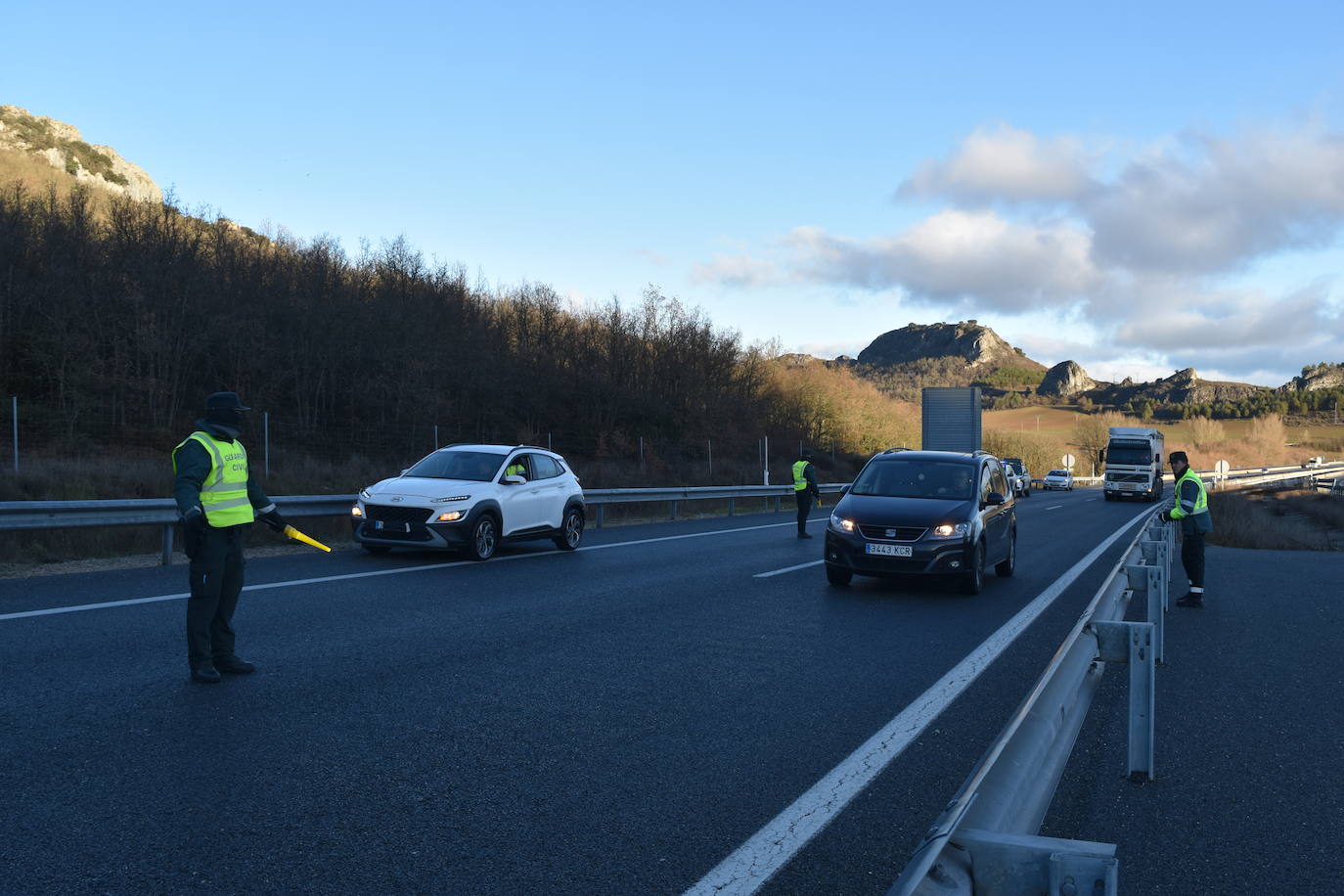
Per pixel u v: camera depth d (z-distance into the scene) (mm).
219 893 3305
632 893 3391
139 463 21766
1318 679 7324
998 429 98688
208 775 4531
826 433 68688
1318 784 4820
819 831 4020
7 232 36812
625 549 16484
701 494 27094
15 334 35219
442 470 14898
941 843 2094
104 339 36438
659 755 5047
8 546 13227
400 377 39875
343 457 33062
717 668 7195
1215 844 3996
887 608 10406
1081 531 23875
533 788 4488
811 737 5453
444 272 51719
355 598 10070
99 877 3398
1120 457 46094
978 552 11711
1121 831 4125
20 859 3531
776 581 12414
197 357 39156
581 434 47812
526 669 7004
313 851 3689
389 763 4801
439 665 7047
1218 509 30125
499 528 14250
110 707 5621
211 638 6520
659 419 52188
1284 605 11430
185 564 12617
